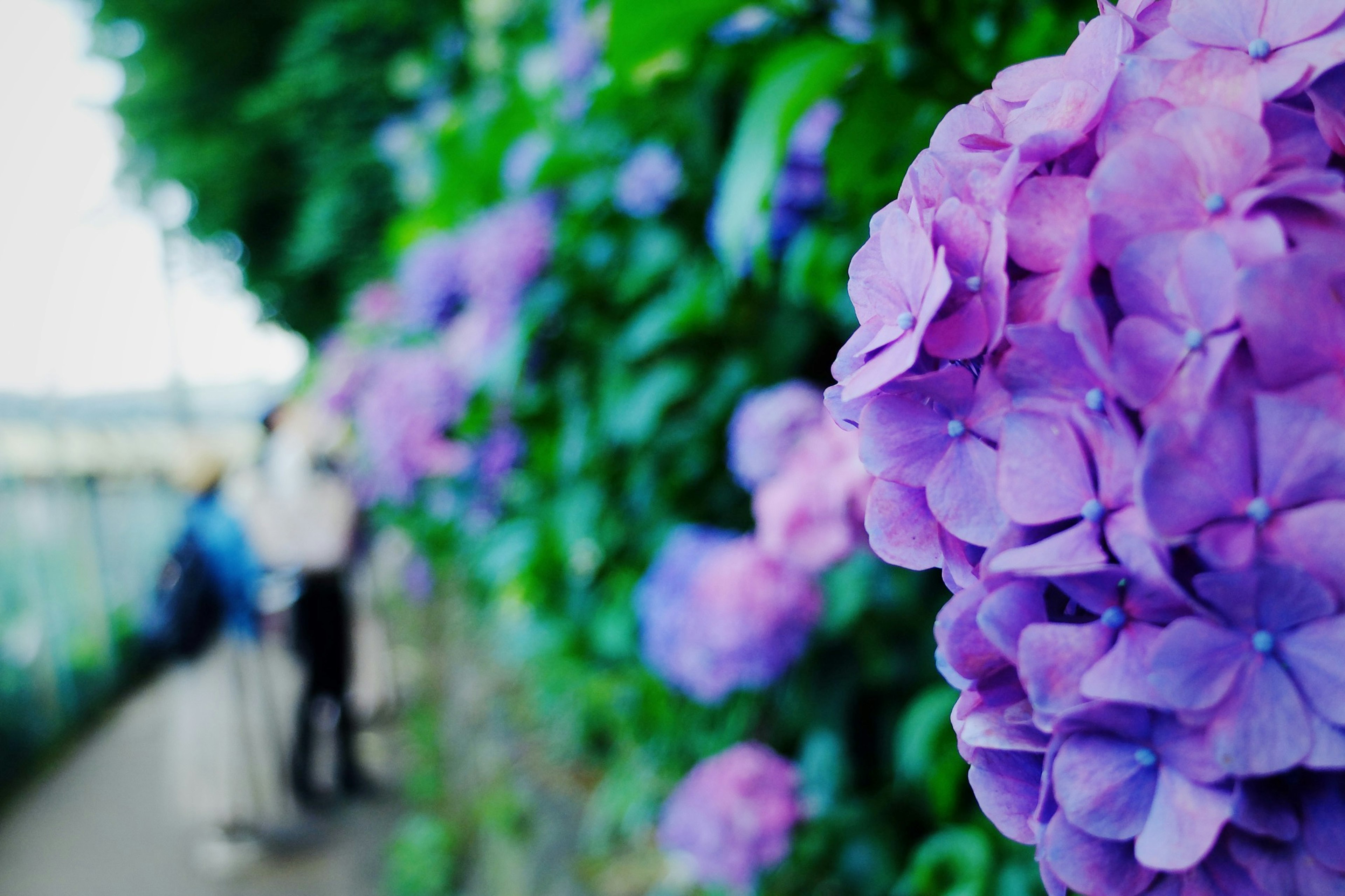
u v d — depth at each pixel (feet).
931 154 1.06
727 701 4.97
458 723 11.59
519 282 5.63
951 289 0.95
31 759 19.53
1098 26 1.02
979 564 1.02
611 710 6.34
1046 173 0.98
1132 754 0.86
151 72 32.22
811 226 3.45
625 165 4.75
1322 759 0.76
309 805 13.82
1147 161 0.85
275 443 13.57
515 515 7.53
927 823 4.09
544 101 6.28
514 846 7.18
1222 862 0.86
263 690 12.92
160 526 30.55
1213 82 0.89
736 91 3.78
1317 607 0.76
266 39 32.19
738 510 5.21
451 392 7.06
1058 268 0.91
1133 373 0.81
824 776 4.15
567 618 6.96
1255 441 0.78
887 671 4.04
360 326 13.24
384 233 22.41
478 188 7.48
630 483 5.54
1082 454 0.87
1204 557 0.78
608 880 5.54
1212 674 0.79
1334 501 0.76
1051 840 0.89
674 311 4.57
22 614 20.16
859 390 1.01
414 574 15.23
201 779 12.62
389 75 21.59
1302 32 0.89
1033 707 0.93
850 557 3.58
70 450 23.36
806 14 2.64
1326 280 0.76
